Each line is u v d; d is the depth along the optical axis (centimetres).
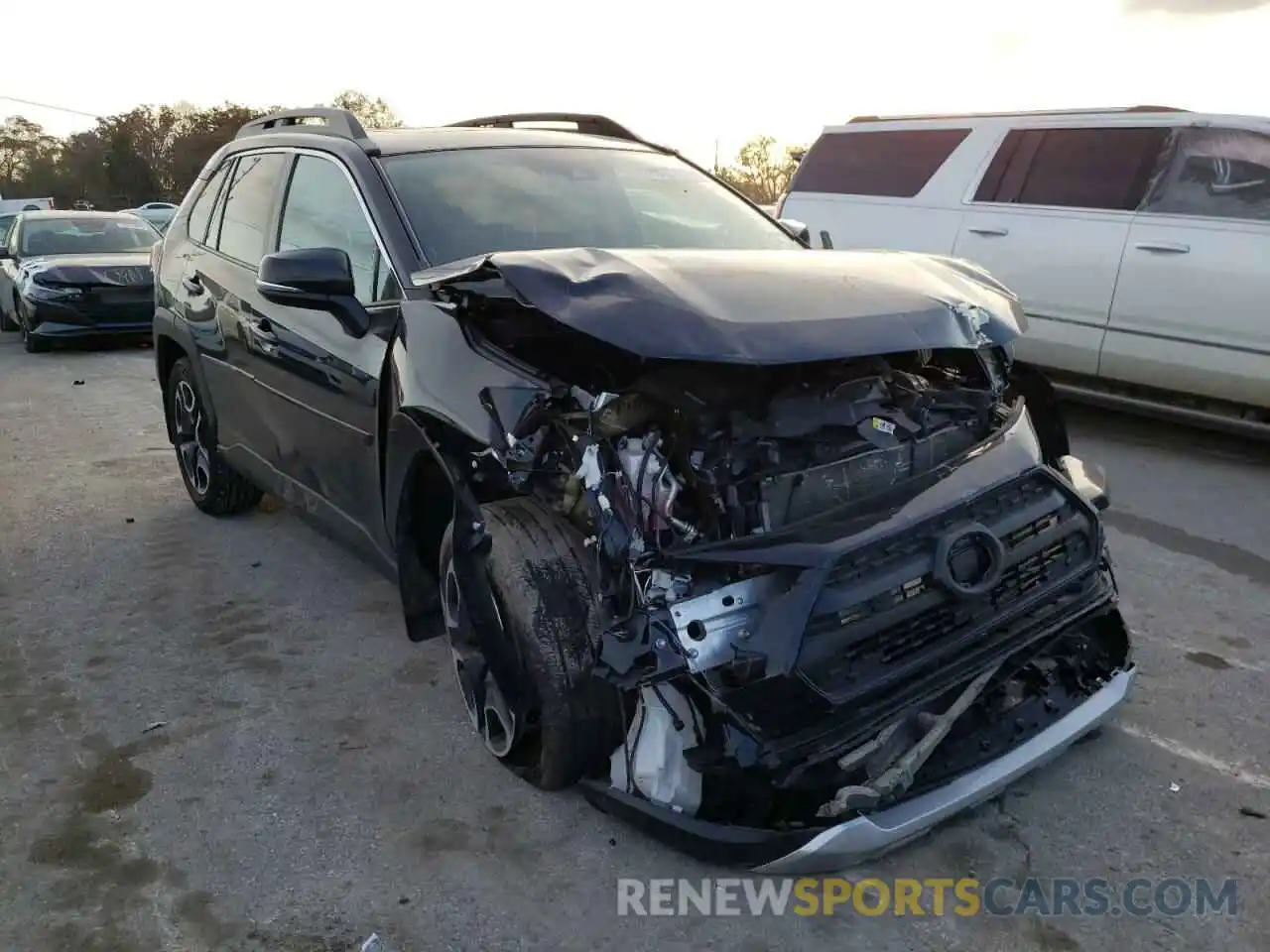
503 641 283
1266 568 475
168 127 6594
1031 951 243
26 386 995
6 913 264
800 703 237
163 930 257
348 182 396
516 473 277
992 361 347
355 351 362
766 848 246
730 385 281
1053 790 302
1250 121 627
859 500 263
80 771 327
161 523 564
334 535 410
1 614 448
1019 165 727
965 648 260
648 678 244
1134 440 706
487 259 291
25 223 1356
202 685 381
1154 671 374
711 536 259
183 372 550
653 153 466
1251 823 287
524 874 274
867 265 316
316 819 299
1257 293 604
